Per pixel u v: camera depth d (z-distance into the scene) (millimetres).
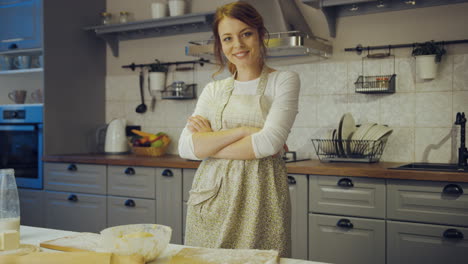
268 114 1479
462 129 2447
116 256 943
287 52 2898
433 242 2162
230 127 1526
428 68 2637
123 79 3836
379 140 2686
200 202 1453
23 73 3625
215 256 1000
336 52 3000
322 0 2736
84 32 3707
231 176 1427
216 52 1625
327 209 2404
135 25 3492
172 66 3609
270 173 1448
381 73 2865
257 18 1465
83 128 3693
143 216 2939
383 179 2268
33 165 3385
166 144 3402
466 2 2643
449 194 2117
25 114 3422
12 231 1122
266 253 1021
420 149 2766
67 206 3234
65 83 3521
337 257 2387
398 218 2234
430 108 2734
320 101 3051
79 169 3182
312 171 2416
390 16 2838
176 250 1114
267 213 1437
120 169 3021
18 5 3459
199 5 3473
